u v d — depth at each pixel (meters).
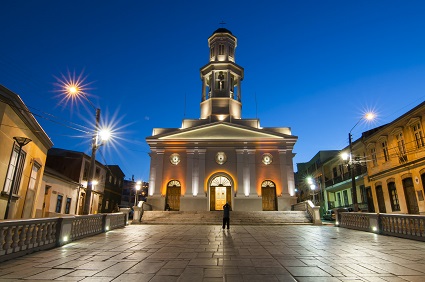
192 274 5.62
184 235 12.46
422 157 18.23
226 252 8.08
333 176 33.41
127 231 14.35
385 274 5.62
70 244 9.66
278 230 14.99
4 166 12.15
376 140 23.55
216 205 26.97
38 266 6.33
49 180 22.53
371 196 25.19
